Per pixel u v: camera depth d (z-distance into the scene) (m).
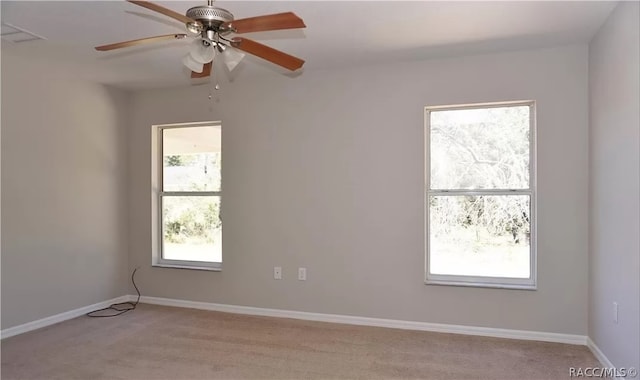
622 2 2.47
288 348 3.22
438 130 3.69
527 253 3.46
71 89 4.04
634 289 2.34
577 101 3.26
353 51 3.38
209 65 2.64
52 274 3.83
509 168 3.51
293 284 4.02
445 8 2.59
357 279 3.82
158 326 3.75
